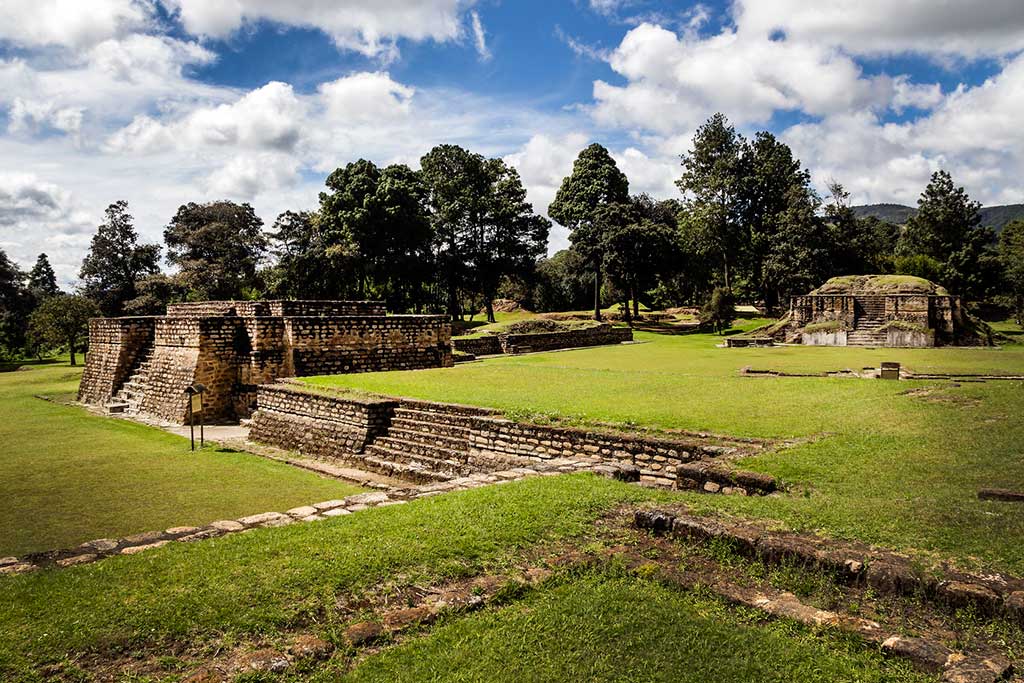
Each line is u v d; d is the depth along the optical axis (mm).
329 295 52688
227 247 60094
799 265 60094
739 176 67938
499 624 5496
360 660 4980
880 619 5371
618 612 5668
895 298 39781
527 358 36000
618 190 63438
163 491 13484
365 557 6574
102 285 61938
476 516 7820
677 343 48438
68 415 25766
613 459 12117
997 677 4438
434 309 69438
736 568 6414
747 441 11531
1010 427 11750
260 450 18547
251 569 6336
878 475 9133
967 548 6156
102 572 6297
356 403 16938
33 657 4797
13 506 12281
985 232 62000
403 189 50500
